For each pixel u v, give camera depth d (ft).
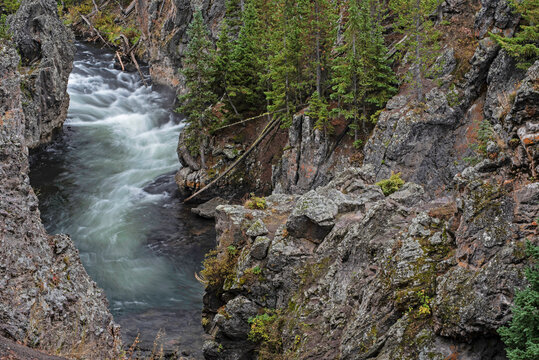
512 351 36.42
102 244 123.65
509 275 44.21
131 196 150.20
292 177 137.69
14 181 51.03
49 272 50.39
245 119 159.53
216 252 88.53
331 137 135.23
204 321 87.92
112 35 269.03
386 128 121.39
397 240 58.54
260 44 159.43
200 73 151.23
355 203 77.36
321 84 144.87
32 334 42.14
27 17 169.58
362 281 61.72
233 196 150.30
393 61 132.87
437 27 129.90
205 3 214.28
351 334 56.03
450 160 116.88
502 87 108.68
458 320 45.73
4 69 58.03
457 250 50.70
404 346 49.42
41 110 165.78
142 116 201.46
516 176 48.49
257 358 75.51
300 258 74.84
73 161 167.22
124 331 88.74
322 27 136.26
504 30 115.24
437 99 118.11
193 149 153.28
